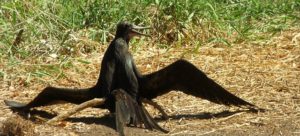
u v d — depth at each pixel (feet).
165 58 49.49
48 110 39.17
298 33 54.90
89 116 38.34
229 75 45.60
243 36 53.88
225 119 37.81
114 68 36.40
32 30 51.70
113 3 55.06
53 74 46.14
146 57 49.75
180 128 36.60
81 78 45.62
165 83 36.42
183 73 36.09
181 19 53.88
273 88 43.06
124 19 53.98
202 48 51.65
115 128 36.47
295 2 61.87
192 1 54.90
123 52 36.47
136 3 55.11
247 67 47.16
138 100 36.65
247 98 41.37
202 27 53.93
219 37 53.72
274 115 38.50
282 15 59.47
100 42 52.16
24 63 47.65
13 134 35.58
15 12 53.01
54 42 50.85
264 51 51.11
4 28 51.83
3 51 49.29
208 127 36.81
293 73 45.98
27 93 42.75
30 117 37.65
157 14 53.88
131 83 36.22
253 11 59.26
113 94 35.53
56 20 53.36
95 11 54.54
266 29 56.39
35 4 54.80
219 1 60.39
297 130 36.60
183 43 52.85
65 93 36.94
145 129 36.11
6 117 37.96
